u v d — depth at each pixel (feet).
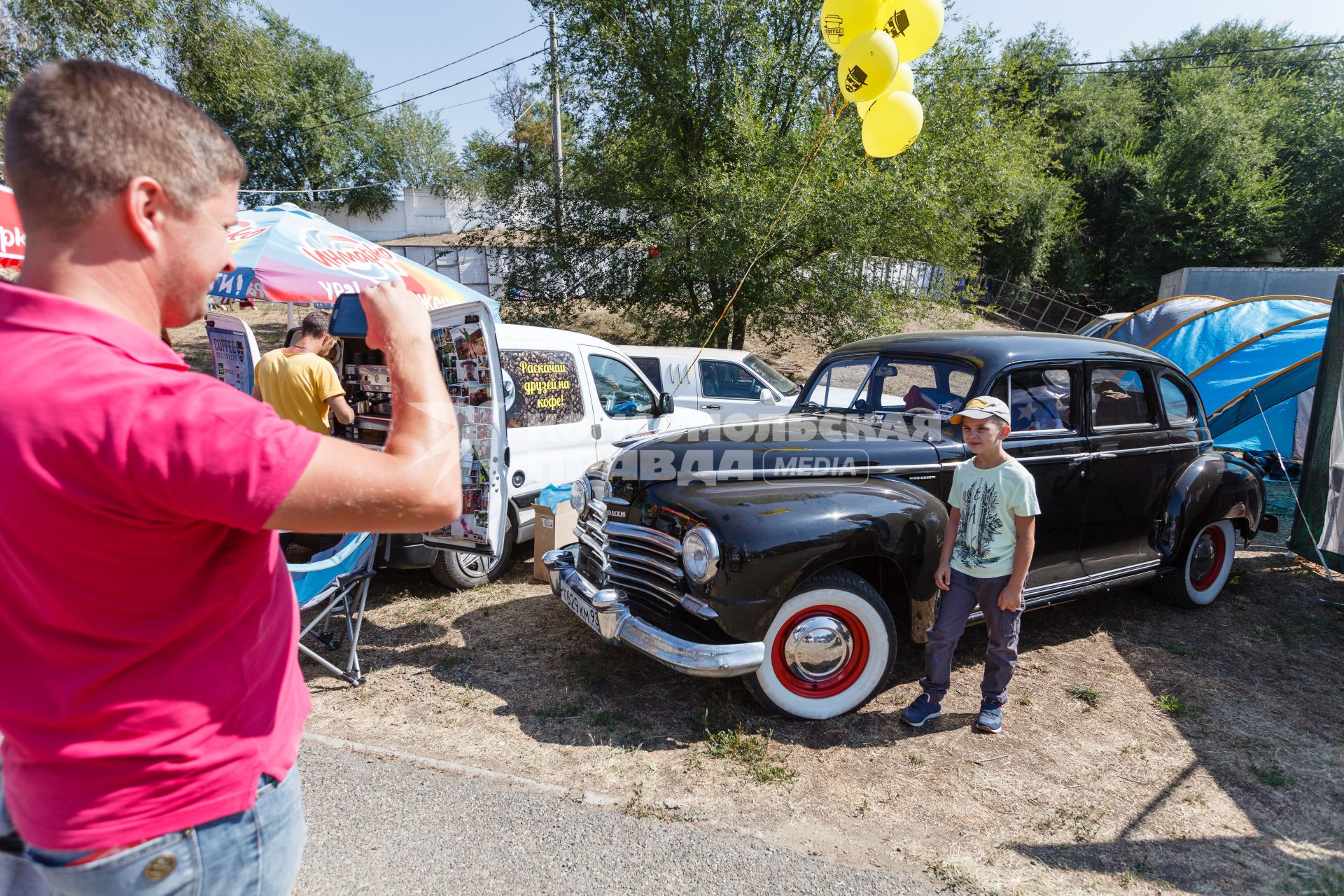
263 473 2.86
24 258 3.12
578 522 14.08
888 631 11.71
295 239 22.57
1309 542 18.16
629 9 44.73
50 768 3.12
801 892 8.05
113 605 2.98
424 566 15.70
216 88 52.19
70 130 2.90
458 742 11.00
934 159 41.06
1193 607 16.87
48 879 3.28
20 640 3.02
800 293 43.39
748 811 9.53
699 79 44.62
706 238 40.98
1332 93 97.45
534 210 50.90
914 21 15.93
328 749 10.53
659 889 8.02
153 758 3.18
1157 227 93.81
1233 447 27.99
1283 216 90.02
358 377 16.72
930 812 9.70
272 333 58.34
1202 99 92.43
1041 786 10.34
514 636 14.65
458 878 8.09
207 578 3.24
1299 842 9.30
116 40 44.83
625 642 10.99
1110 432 14.48
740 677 12.77
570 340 19.47
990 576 11.02
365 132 114.93
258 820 3.56
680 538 11.33
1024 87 48.62
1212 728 12.03
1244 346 24.02
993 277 93.50
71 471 2.74
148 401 2.80
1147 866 8.74
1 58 41.78
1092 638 15.35
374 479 3.11
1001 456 10.94
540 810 9.29
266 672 3.61
